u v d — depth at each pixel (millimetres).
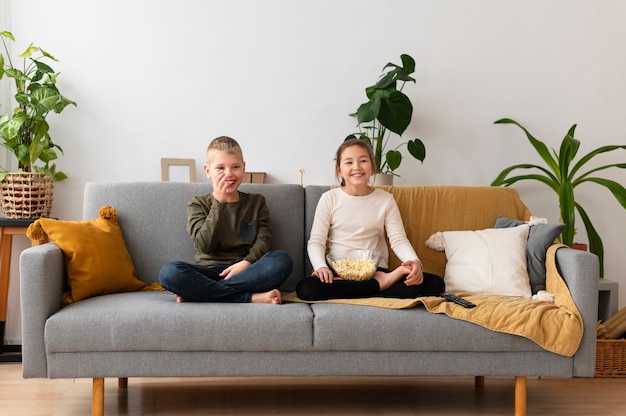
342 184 2912
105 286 2504
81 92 3357
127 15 3363
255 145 3428
